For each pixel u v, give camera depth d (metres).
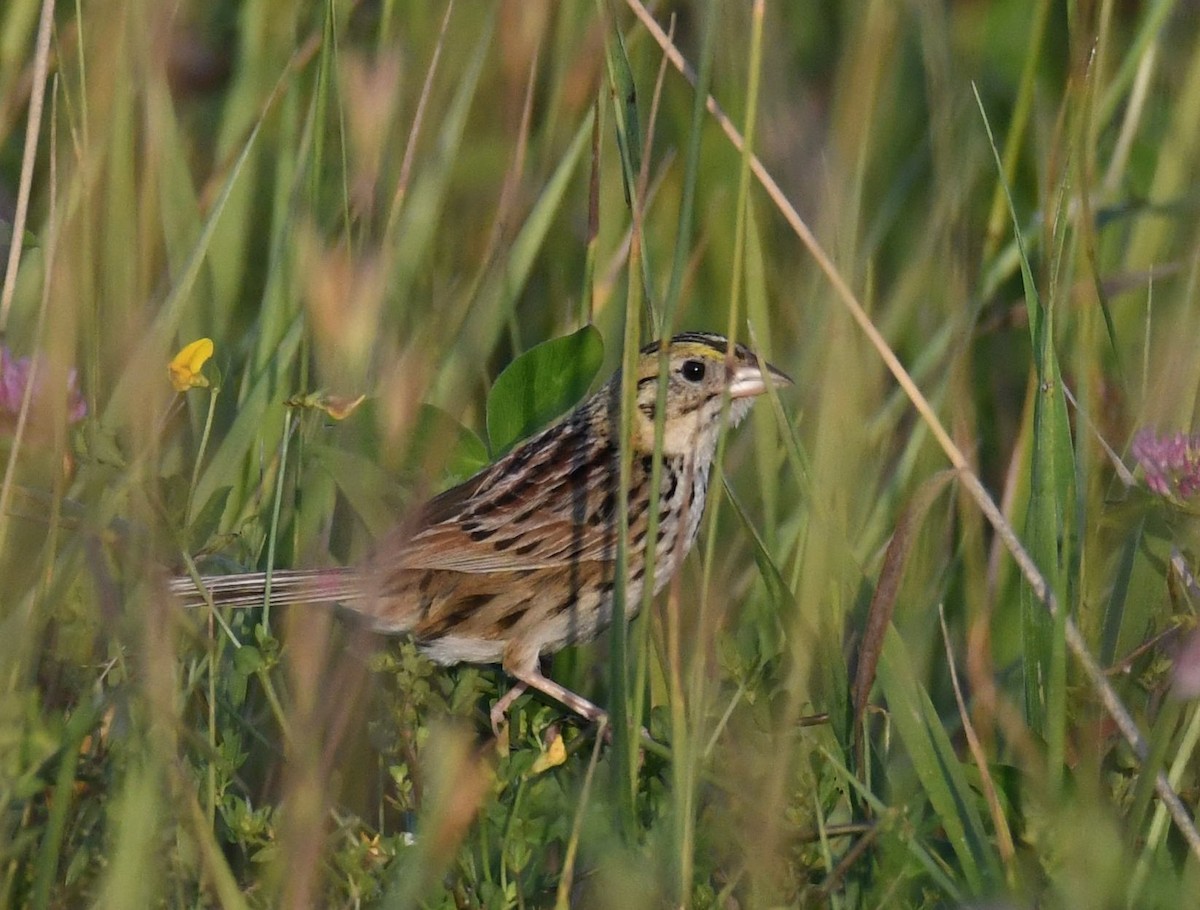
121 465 7.64
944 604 10.97
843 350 9.25
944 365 11.65
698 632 7.57
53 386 7.39
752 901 7.36
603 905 7.59
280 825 7.61
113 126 9.01
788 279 12.30
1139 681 8.87
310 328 9.48
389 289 9.82
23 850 7.39
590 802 7.95
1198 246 10.59
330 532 9.95
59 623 7.67
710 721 8.30
